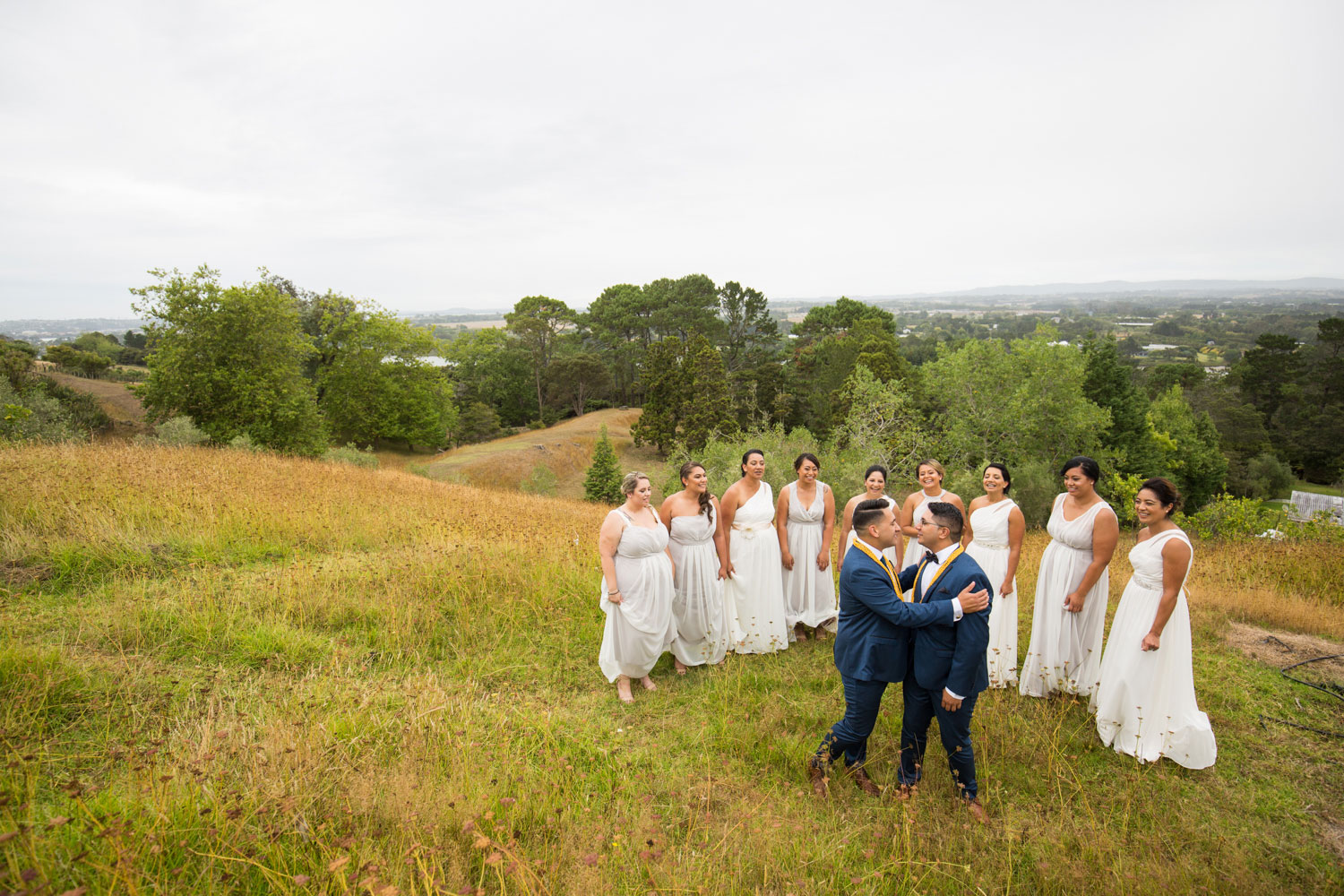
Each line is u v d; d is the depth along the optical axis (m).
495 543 7.49
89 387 37.31
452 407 49.31
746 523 5.11
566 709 4.29
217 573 5.83
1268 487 45.12
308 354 29.05
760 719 4.15
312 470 12.82
